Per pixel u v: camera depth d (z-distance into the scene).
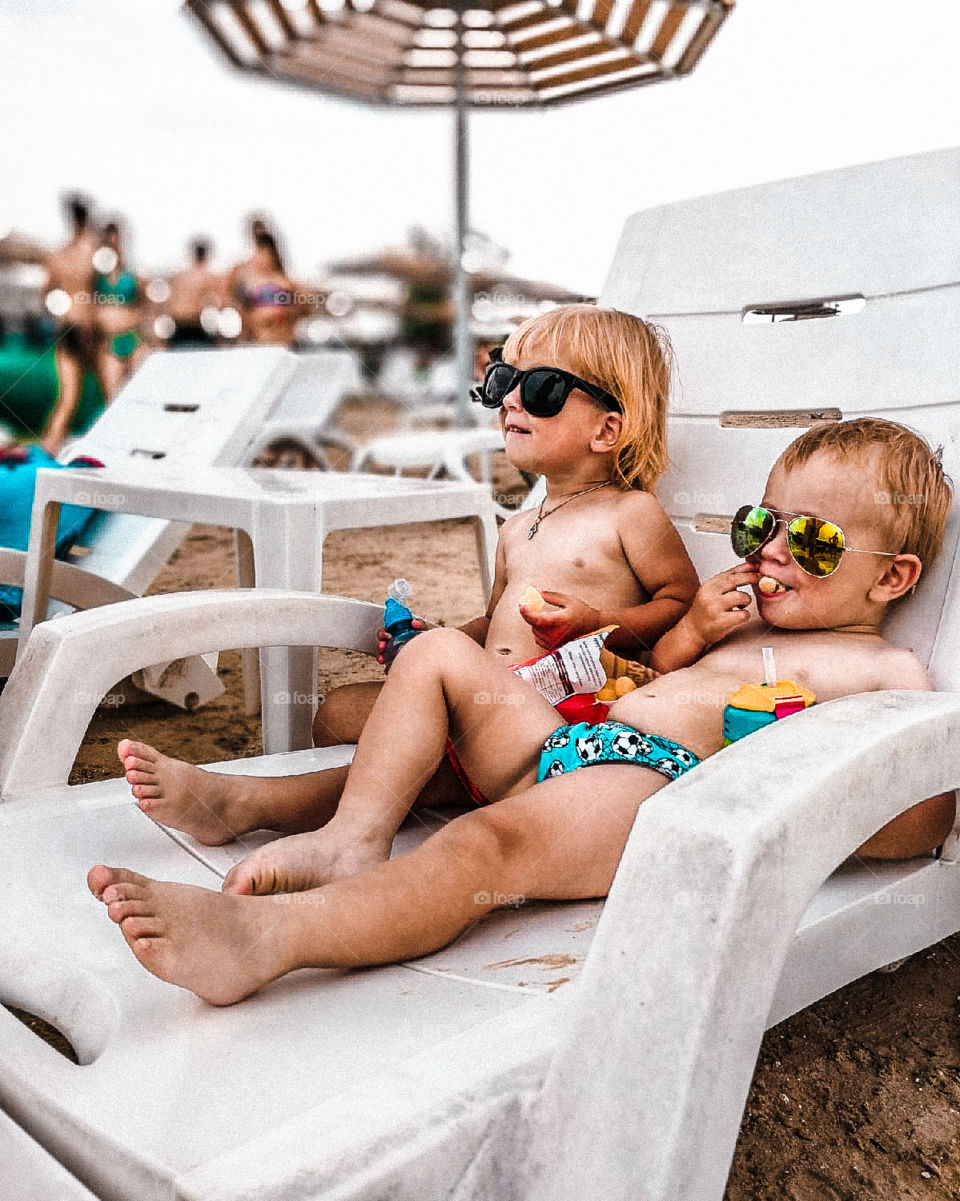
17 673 1.22
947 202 1.38
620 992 0.67
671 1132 0.62
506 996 0.83
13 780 1.17
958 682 1.13
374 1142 0.62
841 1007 1.39
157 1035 0.77
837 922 0.97
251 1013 0.81
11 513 2.55
